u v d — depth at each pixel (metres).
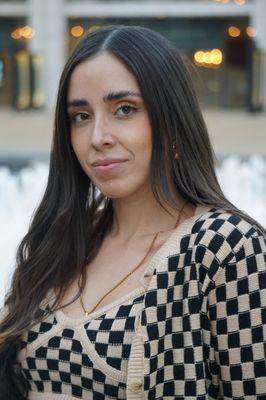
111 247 1.86
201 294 1.64
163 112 1.71
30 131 14.16
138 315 1.67
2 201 6.82
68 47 19.41
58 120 1.84
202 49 19.14
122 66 1.70
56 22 19.00
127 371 1.64
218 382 1.69
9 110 18.53
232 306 1.64
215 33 19.06
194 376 1.63
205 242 1.65
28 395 1.81
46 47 19.05
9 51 19.34
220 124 15.45
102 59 1.71
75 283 1.84
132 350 1.62
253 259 1.64
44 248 1.89
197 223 1.69
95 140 1.71
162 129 1.71
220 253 1.64
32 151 11.55
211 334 1.66
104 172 1.74
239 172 7.43
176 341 1.64
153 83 1.70
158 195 1.73
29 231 1.95
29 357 1.77
